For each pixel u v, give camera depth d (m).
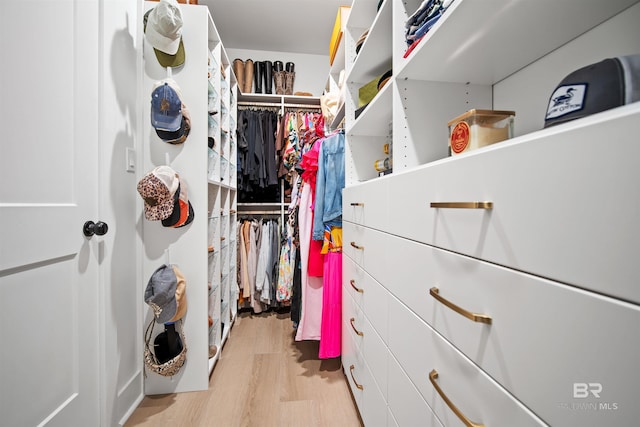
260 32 2.42
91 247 1.00
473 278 0.44
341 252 1.46
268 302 2.24
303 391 1.31
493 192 0.40
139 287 1.27
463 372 0.47
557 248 0.30
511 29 0.60
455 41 0.66
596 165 0.26
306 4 2.09
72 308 0.92
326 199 1.46
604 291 0.26
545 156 0.32
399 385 0.73
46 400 0.81
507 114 0.59
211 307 1.56
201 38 1.32
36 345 0.79
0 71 0.71
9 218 0.71
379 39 1.11
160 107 1.16
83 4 0.96
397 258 0.74
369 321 0.98
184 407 1.21
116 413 1.09
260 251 2.27
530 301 0.34
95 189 1.02
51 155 0.85
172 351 1.24
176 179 1.20
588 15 0.54
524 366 0.34
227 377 1.42
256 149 2.30
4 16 0.71
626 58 0.33
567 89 0.39
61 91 0.88
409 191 0.67
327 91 2.39
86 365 0.97
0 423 0.69
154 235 1.29
